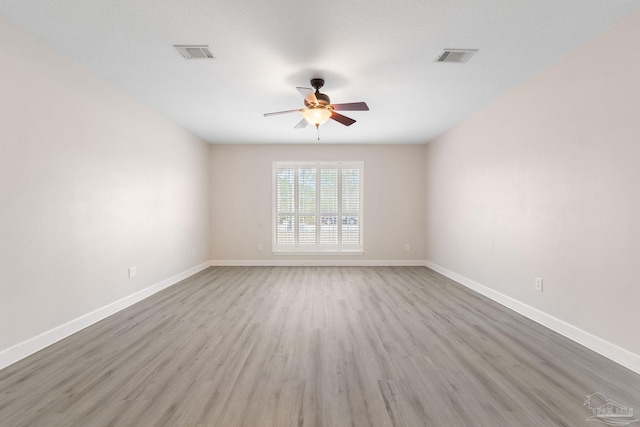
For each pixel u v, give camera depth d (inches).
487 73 127.6
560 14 89.9
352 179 257.3
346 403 72.6
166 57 114.6
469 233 183.8
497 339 109.4
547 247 121.8
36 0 83.5
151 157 168.9
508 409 70.5
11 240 93.5
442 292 173.8
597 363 92.0
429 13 89.9
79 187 119.6
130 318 131.1
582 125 105.7
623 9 87.4
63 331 110.7
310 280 203.6
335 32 99.3
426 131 217.2
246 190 256.4
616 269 93.8
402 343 106.1
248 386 79.6
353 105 130.5
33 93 100.4
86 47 107.7
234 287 184.9
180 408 70.6
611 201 95.3
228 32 99.1
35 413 68.6
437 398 74.7
